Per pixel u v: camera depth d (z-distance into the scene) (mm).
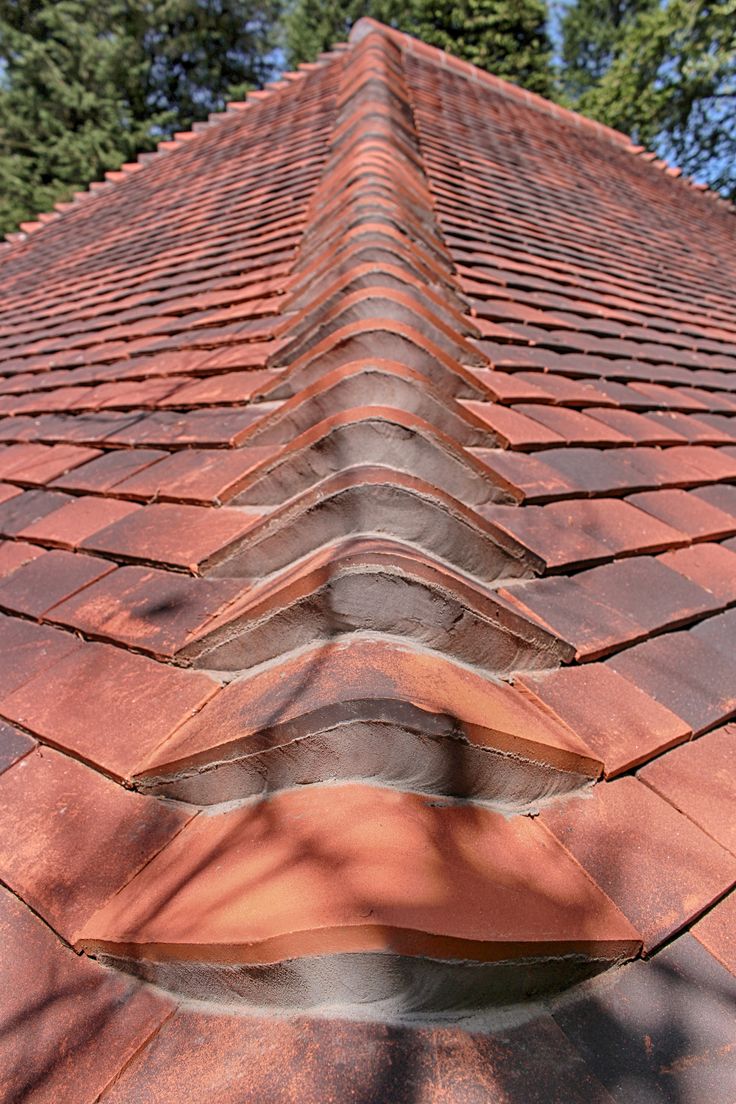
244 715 954
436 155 4438
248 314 2658
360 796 867
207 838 917
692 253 5891
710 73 20000
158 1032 739
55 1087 698
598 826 959
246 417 1925
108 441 2182
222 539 1438
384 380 1555
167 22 24438
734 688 1290
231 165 5664
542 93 25594
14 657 1354
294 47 27250
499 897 757
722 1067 716
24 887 898
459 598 1048
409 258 2246
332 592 1025
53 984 800
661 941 819
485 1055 691
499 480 1533
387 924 657
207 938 704
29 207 21250
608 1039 731
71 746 1092
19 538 1835
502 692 1085
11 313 4984
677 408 2605
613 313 3412
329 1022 708
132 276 4230
